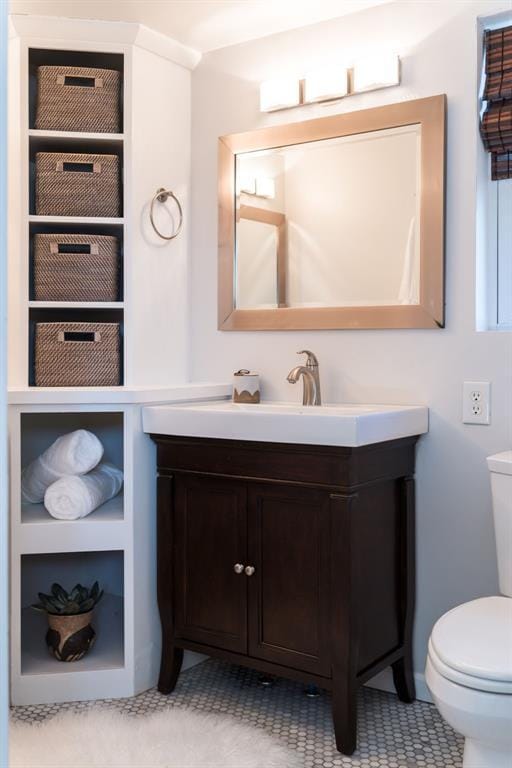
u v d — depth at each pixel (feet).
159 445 7.80
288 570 6.94
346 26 8.15
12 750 6.52
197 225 9.34
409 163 7.77
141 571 7.88
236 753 6.51
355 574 6.57
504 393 7.29
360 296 8.12
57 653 7.92
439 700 5.16
